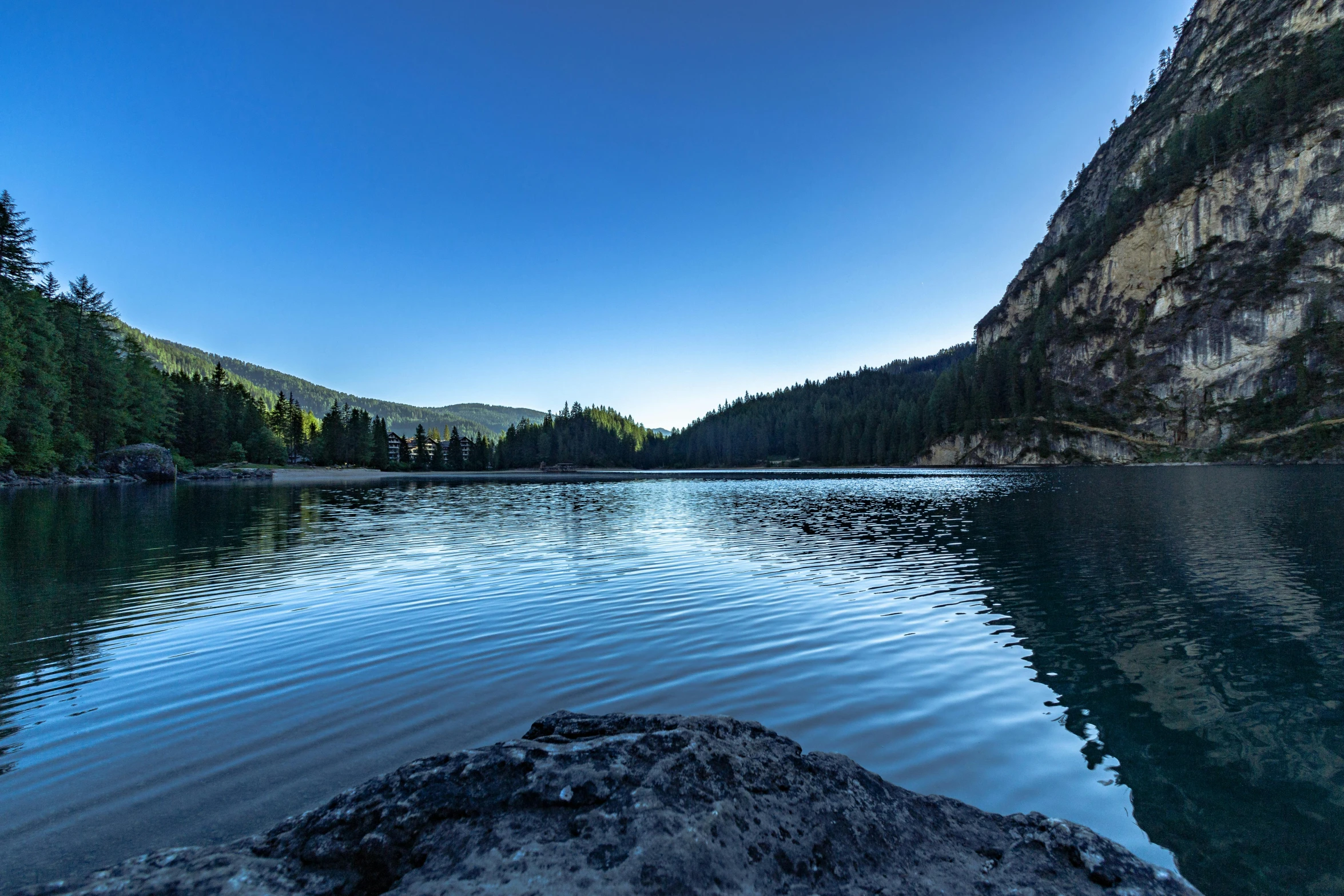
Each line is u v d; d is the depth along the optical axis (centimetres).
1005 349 17262
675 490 6019
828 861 313
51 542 2081
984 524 2572
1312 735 628
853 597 1246
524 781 341
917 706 693
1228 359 12600
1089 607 1162
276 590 1317
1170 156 16100
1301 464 9325
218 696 713
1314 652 901
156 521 2788
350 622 1049
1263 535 2061
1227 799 508
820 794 368
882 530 2423
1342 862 429
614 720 445
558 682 760
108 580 1420
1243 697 736
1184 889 295
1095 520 2602
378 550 1925
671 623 1041
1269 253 12744
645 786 336
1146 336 14288
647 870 276
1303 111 12950
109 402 7238
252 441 11469
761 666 823
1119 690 752
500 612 1120
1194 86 18238
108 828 441
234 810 467
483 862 281
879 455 16700
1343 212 11812
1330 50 13638
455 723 638
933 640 946
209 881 273
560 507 3809
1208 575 1442
